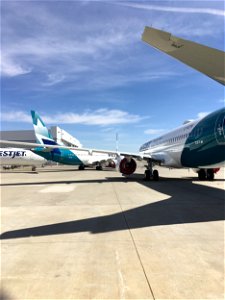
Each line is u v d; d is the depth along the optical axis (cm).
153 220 646
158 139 1997
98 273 362
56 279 346
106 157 3519
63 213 728
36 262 400
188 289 319
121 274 359
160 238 508
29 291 316
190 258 411
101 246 466
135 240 498
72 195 1078
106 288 322
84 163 3419
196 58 546
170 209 777
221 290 317
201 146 1227
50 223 622
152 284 331
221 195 1056
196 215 698
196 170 1820
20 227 589
